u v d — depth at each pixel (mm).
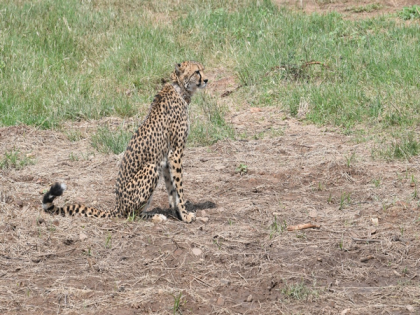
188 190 10891
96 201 10312
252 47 19047
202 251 8461
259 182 11172
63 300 7266
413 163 11562
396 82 15367
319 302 7289
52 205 9211
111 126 14625
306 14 22547
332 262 8227
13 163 12062
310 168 11656
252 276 7910
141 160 9234
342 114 14258
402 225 9195
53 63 18266
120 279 7797
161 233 9047
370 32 19922
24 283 7637
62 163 12219
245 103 16094
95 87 17016
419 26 19609
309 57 17750
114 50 19234
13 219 9312
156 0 24438
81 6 22953
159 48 19703
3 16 21016
